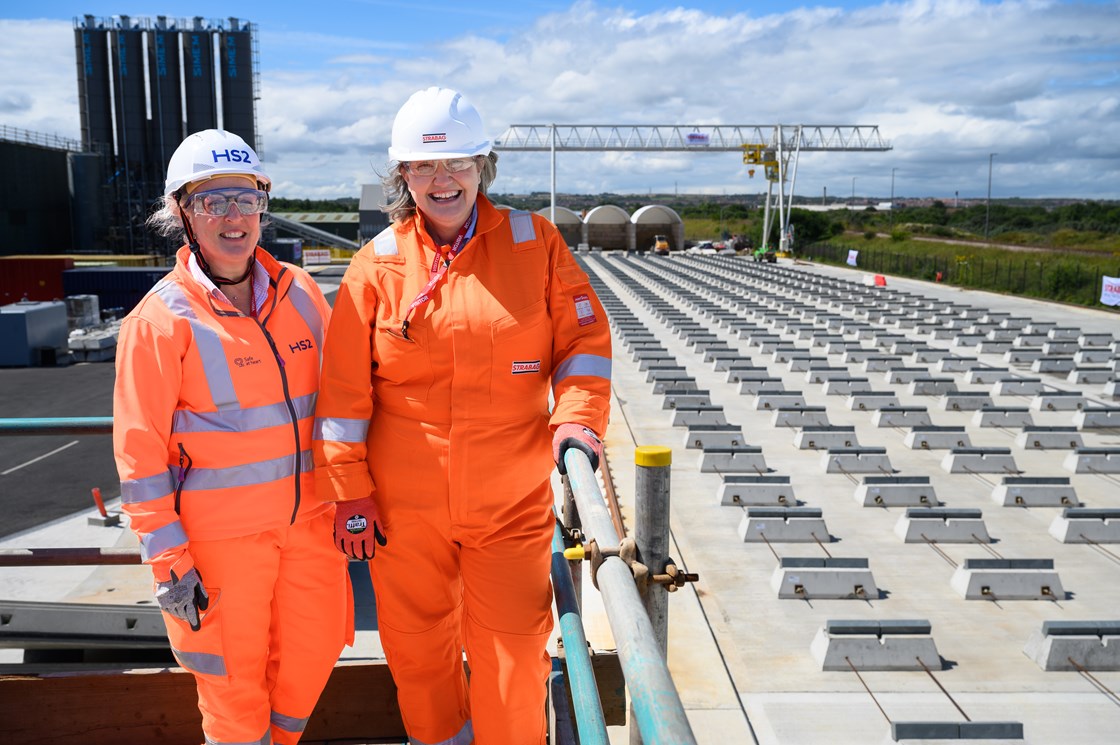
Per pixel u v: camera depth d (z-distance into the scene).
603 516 1.84
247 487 2.50
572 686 1.85
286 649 2.68
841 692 7.75
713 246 98.31
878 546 11.07
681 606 9.39
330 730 3.13
